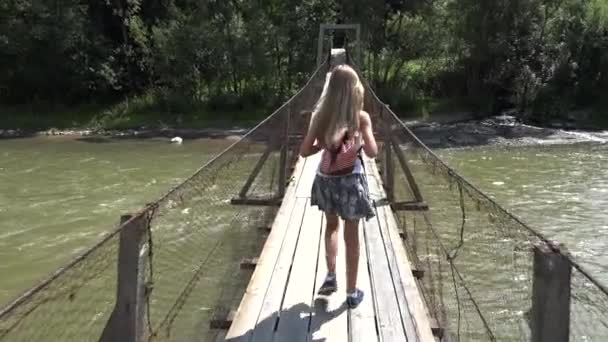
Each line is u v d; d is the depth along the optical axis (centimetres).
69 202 1631
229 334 424
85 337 592
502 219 483
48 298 358
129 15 3728
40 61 3506
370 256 571
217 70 3503
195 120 3328
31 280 1040
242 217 878
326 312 456
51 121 3319
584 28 3319
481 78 3469
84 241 1266
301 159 1005
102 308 668
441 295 701
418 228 948
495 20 3372
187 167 2172
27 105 3531
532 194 1711
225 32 3481
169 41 3444
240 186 969
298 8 3550
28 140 2920
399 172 1030
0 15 3462
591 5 3425
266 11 3628
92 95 3647
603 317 560
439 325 521
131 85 3719
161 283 746
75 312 644
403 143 1134
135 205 1595
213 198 921
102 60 3600
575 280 559
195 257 812
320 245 596
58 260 1145
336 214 454
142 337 335
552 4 3434
